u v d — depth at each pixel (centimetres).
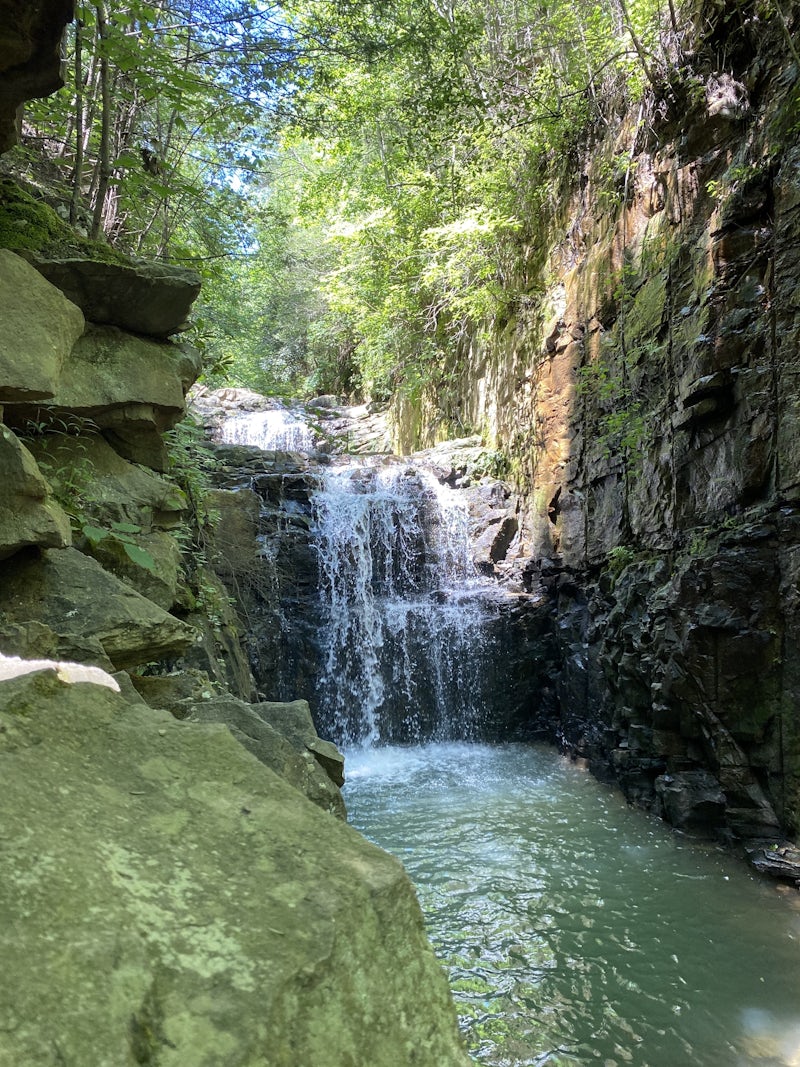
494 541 1195
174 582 457
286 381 2483
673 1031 422
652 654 739
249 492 1052
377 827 724
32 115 549
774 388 623
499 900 571
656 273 815
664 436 780
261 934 102
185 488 685
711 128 732
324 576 1116
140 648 325
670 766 714
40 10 313
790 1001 445
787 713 600
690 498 734
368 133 1250
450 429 1523
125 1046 81
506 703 1059
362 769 927
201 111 670
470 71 1030
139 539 438
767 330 636
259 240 1343
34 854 100
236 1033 87
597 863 630
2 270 344
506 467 1270
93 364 426
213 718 314
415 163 1236
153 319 448
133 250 656
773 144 643
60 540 324
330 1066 94
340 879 117
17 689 133
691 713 685
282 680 988
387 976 110
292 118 702
